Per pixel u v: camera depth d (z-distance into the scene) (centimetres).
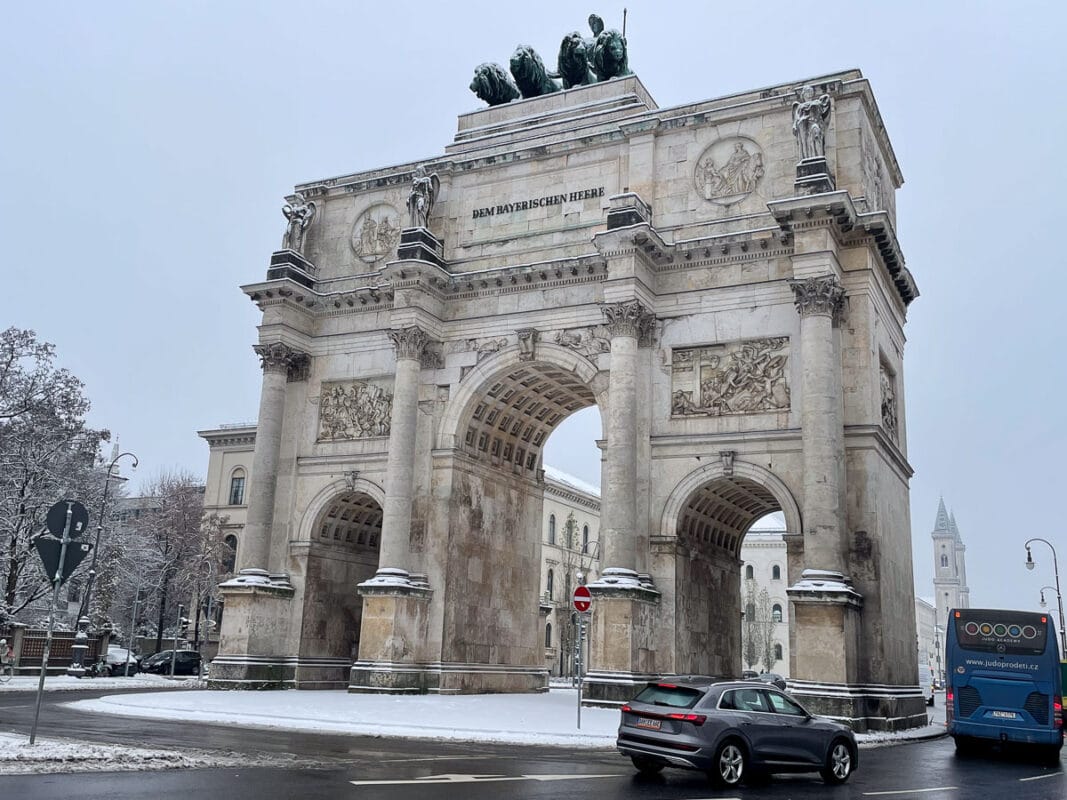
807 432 3519
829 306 3619
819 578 3369
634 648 3562
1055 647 2862
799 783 1989
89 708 3219
